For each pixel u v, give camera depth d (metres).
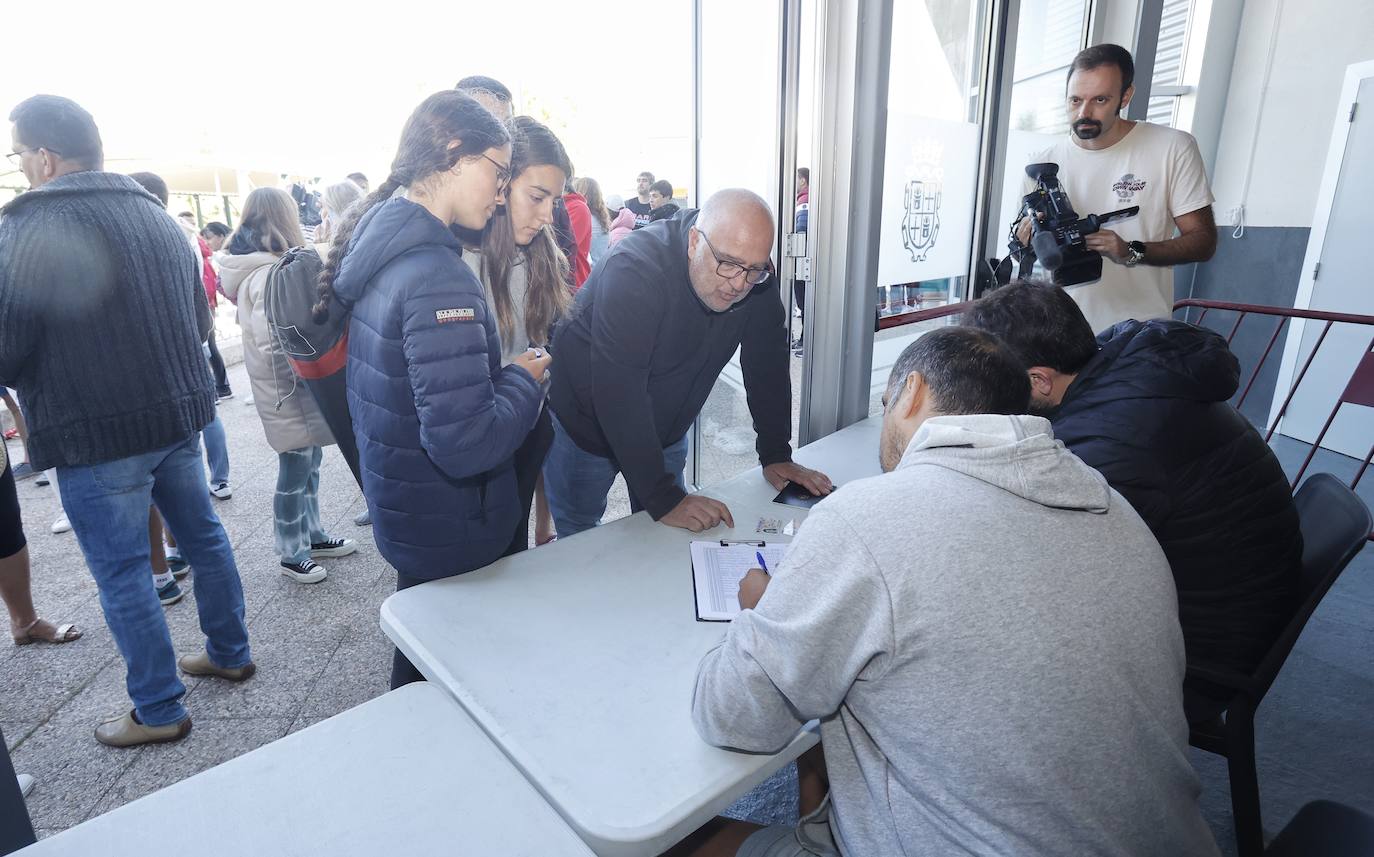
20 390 1.35
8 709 1.82
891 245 2.24
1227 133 3.97
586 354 1.61
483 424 1.06
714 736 0.74
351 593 2.37
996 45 2.43
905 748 0.63
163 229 1.47
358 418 1.15
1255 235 3.90
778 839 0.86
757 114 2.23
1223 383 1.05
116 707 1.84
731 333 1.53
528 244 1.53
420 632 1.00
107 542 1.53
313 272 1.24
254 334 2.08
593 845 0.69
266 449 3.55
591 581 1.14
